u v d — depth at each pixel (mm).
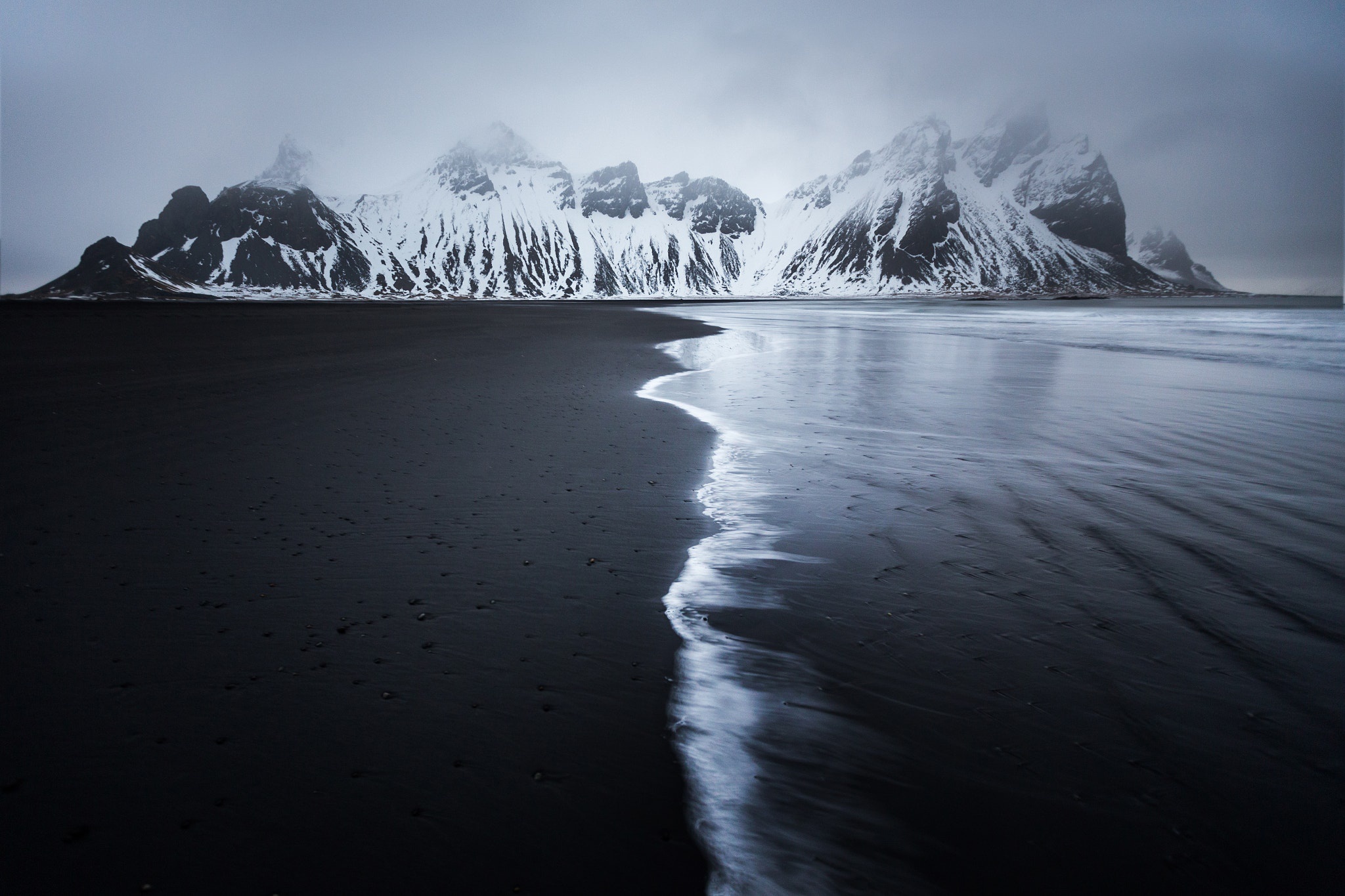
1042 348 27641
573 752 2904
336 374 15945
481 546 5367
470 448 8758
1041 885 2254
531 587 4621
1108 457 8711
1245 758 2881
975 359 22609
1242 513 6375
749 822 2523
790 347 27906
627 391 14344
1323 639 3926
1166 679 3504
